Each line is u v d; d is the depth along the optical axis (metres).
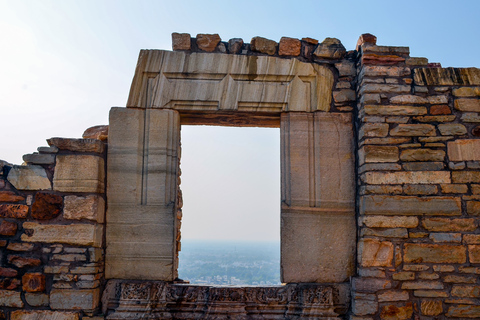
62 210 4.45
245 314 4.43
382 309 4.24
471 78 4.61
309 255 4.62
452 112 4.55
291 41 4.97
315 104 4.89
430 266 4.29
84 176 4.50
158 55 4.86
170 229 4.63
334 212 4.70
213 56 4.88
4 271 4.34
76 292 4.28
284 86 4.90
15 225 4.41
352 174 4.79
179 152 5.14
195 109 4.84
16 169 4.49
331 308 4.45
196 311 4.45
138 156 4.75
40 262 4.35
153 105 4.82
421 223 4.35
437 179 4.41
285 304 4.48
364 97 4.59
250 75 4.89
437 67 4.70
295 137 4.82
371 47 4.69
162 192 4.68
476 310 4.20
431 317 4.22
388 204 4.38
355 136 4.85
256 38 4.94
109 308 4.47
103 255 4.57
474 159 4.43
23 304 4.30
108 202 4.66
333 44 4.99
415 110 4.55
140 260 4.58
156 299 4.43
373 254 4.33
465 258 4.28
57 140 4.53
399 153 4.47
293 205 4.70
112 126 4.77
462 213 4.35
